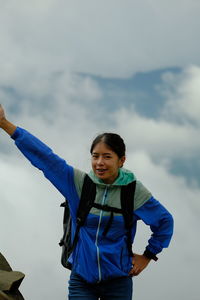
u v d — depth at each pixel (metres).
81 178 6.07
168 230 6.16
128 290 6.08
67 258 6.13
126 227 5.95
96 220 5.90
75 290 6.02
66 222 6.26
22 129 6.04
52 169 6.02
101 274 5.87
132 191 5.98
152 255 6.20
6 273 7.89
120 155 6.07
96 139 6.06
